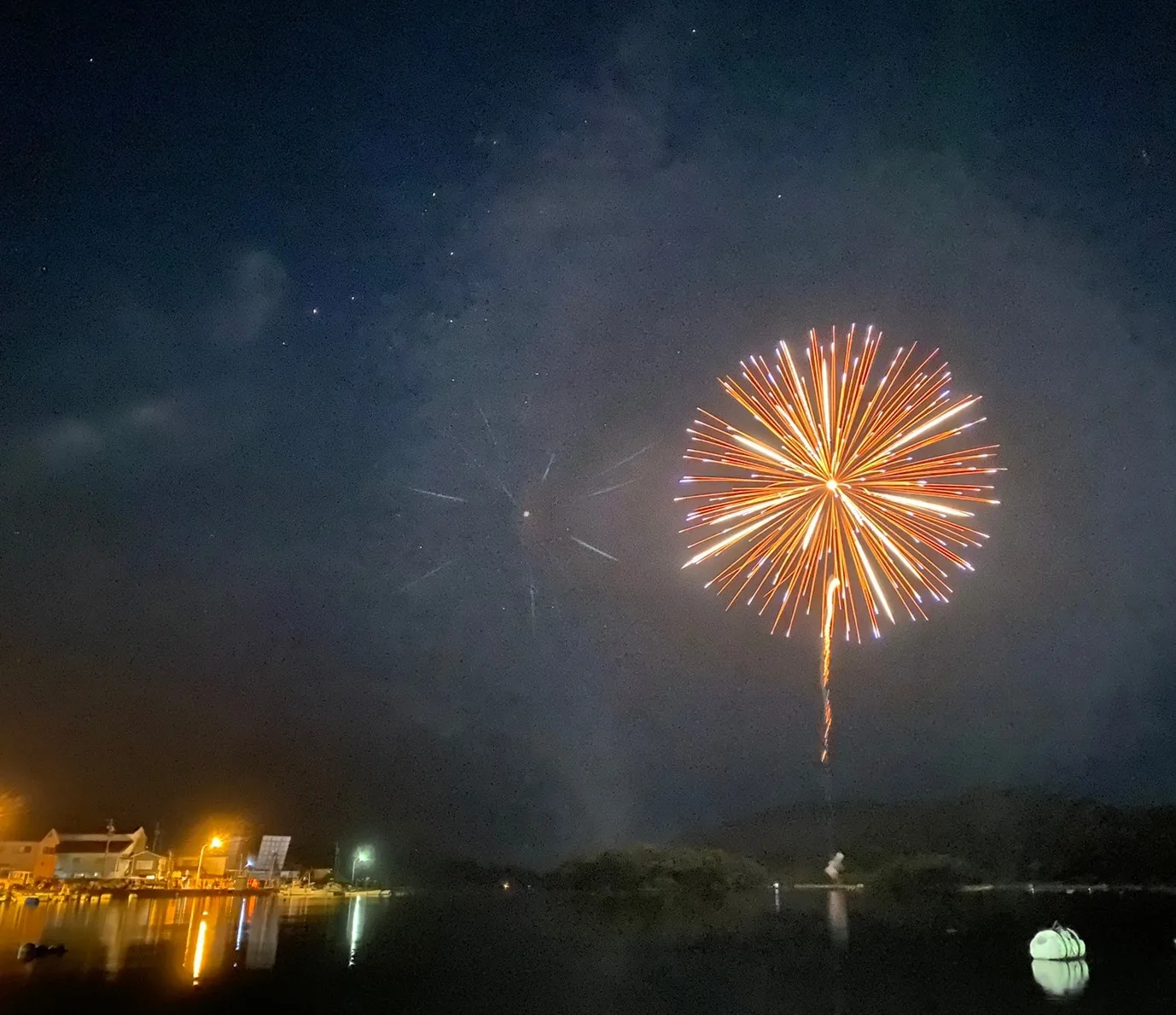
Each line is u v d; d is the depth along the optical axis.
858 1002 40.91
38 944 51.09
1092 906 107.44
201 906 94.12
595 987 45.97
